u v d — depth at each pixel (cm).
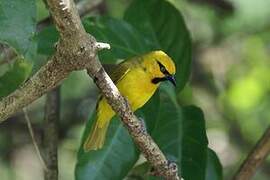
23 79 922
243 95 2072
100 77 742
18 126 1886
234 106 2070
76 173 978
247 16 2072
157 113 1029
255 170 1082
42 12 1712
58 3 631
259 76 2106
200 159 987
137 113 1045
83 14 1380
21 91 745
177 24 1141
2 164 1928
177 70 1119
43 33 982
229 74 2111
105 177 979
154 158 841
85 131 1024
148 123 1027
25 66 914
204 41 2089
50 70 714
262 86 2089
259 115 2070
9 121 1880
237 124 2073
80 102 1989
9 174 1933
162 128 1015
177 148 997
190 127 1012
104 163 986
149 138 820
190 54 1131
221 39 2097
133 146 1002
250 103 2066
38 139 1196
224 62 2123
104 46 695
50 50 977
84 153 994
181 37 1137
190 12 2064
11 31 729
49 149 1116
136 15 1151
